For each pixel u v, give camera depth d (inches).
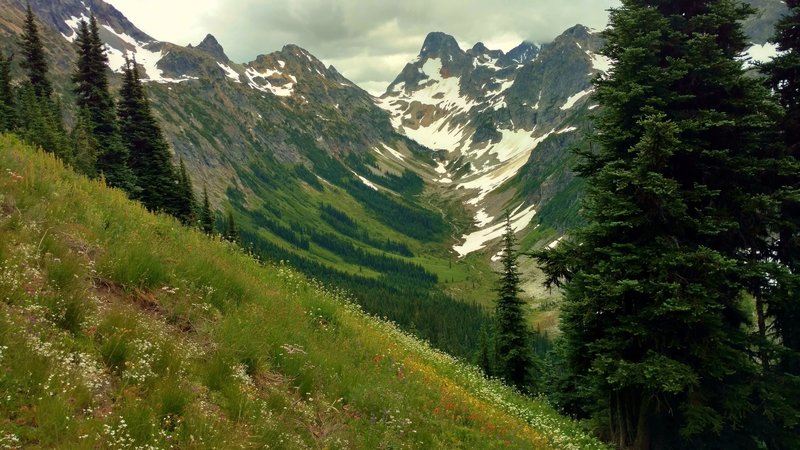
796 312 565.6
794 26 614.9
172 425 200.1
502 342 1270.9
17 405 173.2
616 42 602.9
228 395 240.7
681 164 579.5
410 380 408.5
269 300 403.5
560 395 1095.6
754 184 570.6
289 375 302.5
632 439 597.6
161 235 423.5
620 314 561.3
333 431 262.5
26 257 249.3
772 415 512.1
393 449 275.9
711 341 512.4
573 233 594.9
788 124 602.2
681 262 495.5
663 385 477.1
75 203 367.9
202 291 344.8
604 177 572.1
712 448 582.2
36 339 197.5
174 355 240.2
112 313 245.3
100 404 194.1
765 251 602.2
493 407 499.8
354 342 442.9
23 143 480.7
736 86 558.6
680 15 594.9
